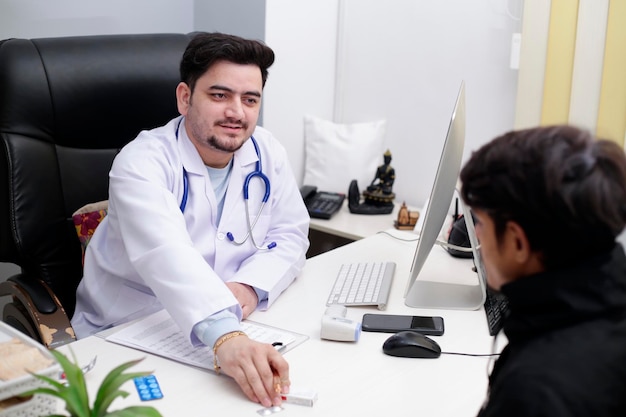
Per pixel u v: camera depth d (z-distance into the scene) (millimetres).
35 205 1918
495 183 802
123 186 1738
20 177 1891
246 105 1811
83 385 907
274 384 1328
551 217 772
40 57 1931
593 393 739
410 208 2996
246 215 1913
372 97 3111
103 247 1891
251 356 1362
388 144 3113
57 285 1994
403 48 2973
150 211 1676
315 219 2812
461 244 2088
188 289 1535
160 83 2059
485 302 1763
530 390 744
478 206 831
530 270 827
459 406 1305
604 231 780
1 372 1079
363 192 2959
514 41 2619
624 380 757
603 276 787
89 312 1907
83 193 2018
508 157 801
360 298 1757
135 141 1872
